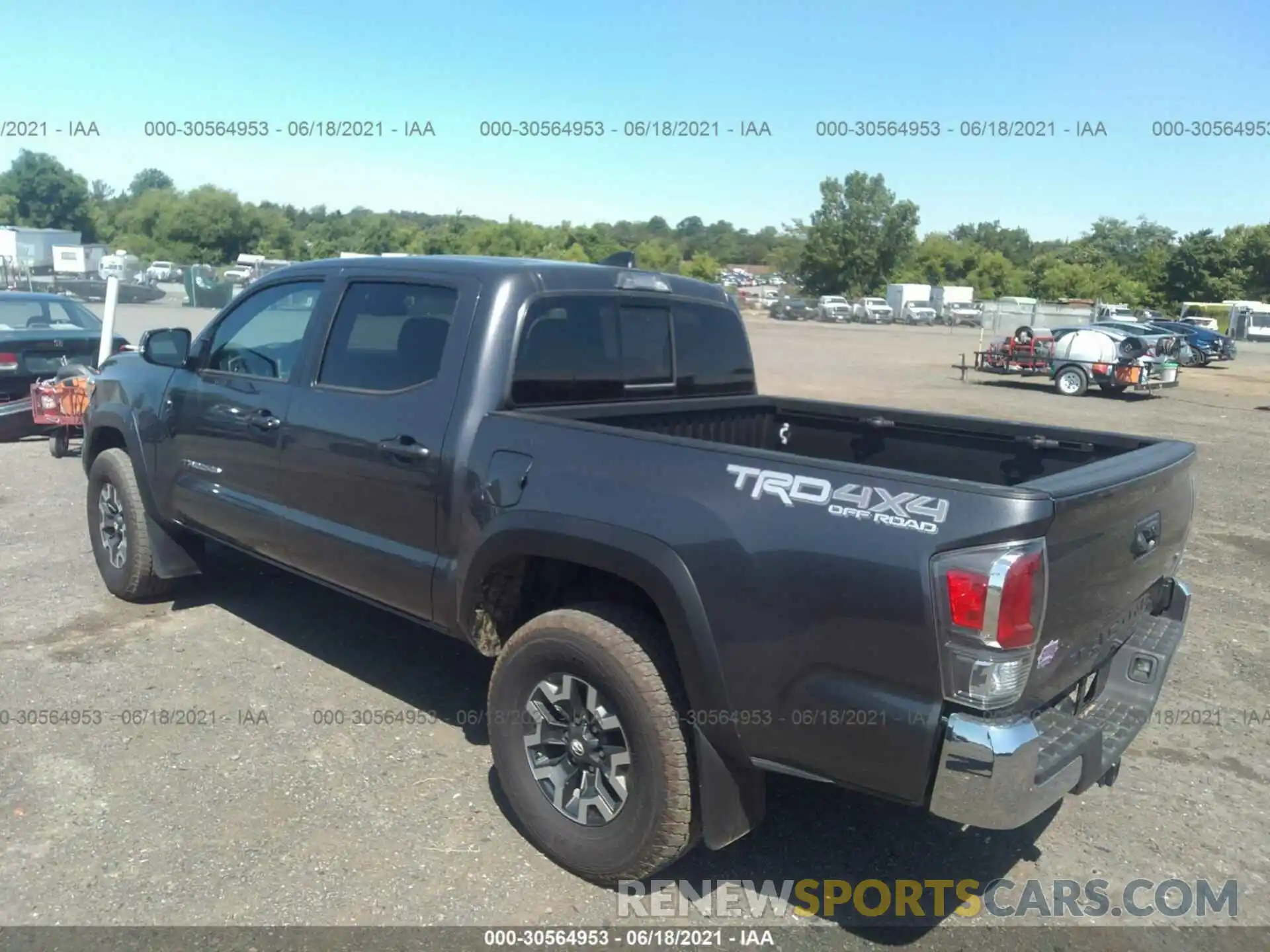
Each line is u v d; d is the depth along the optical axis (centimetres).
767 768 287
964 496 246
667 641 304
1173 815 378
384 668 479
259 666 477
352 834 340
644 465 302
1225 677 514
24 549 652
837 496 264
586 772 321
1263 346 5125
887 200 8831
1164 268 8500
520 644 328
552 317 376
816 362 3033
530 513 321
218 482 468
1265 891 330
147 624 525
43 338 1023
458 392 357
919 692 252
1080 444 378
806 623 266
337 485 398
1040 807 255
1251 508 953
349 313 409
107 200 9756
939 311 7112
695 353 454
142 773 376
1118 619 313
